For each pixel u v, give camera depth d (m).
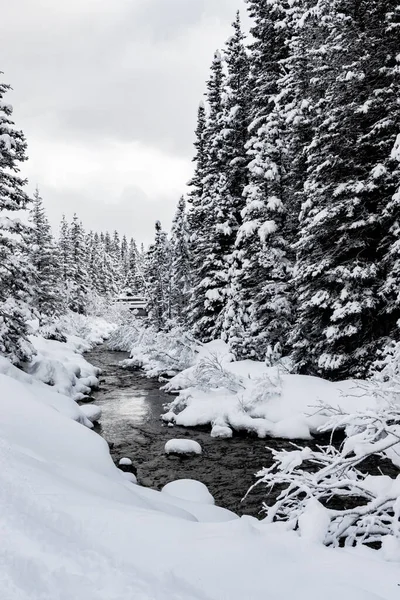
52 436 7.88
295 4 21.86
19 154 19.64
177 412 17.80
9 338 19.52
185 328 31.94
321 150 15.91
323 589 3.22
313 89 18.28
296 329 17.20
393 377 8.34
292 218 20.53
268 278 21.88
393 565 3.94
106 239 117.31
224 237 27.94
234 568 3.37
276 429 13.89
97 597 2.57
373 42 14.83
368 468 10.50
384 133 14.80
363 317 15.15
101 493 5.83
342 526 5.39
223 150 27.55
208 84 32.12
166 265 49.25
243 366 19.83
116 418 17.30
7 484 4.47
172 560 3.36
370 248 15.34
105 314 74.44
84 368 27.28
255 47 23.19
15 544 3.06
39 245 38.62
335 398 13.89
